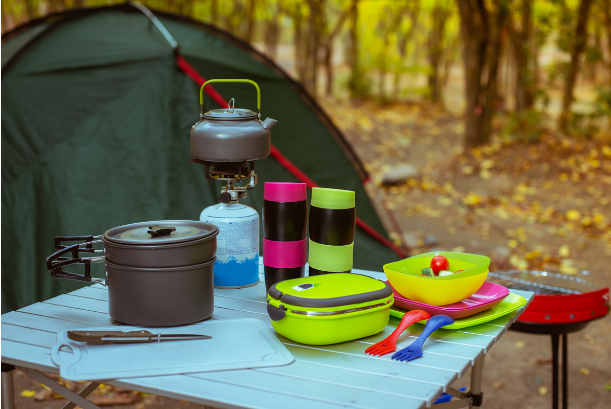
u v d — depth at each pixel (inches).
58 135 123.4
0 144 122.3
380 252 147.2
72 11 143.8
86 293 66.8
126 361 46.9
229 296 65.1
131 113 125.0
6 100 126.0
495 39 355.3
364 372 46.2
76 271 115.8
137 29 141.1
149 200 119.3
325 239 61.1
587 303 78.2
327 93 622.8
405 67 610.2
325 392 42.4
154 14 147.2
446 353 50.4
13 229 116.5
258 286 69.1
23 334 53.7
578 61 364.2
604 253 204.5
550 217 246.8
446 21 610.2
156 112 125.0
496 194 284.7
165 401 110.8
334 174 153.0
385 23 683.4
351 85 613.9
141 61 128.8
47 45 134.7
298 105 154.5
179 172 121.9
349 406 40.3
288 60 979.3
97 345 50.3
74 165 121.1
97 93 127.0
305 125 153.2
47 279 114.0
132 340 50.5
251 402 40.7
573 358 133.5
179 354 48.5
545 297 77.7
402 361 48.5
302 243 64.0
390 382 44.3
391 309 58.9
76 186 119.8
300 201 62.9
